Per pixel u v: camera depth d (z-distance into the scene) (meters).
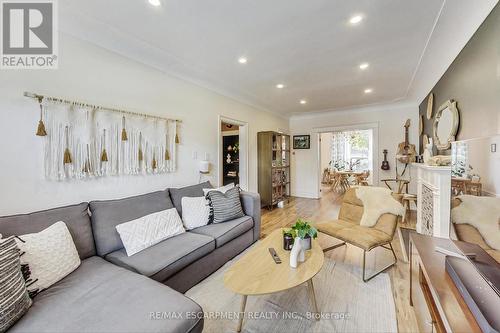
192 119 3.20
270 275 1.51
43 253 1.37
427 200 2.59
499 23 1.52
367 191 2.75
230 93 3.94
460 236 1.53
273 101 4.60
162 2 1.68
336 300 1.79
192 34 2.12
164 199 2.42
